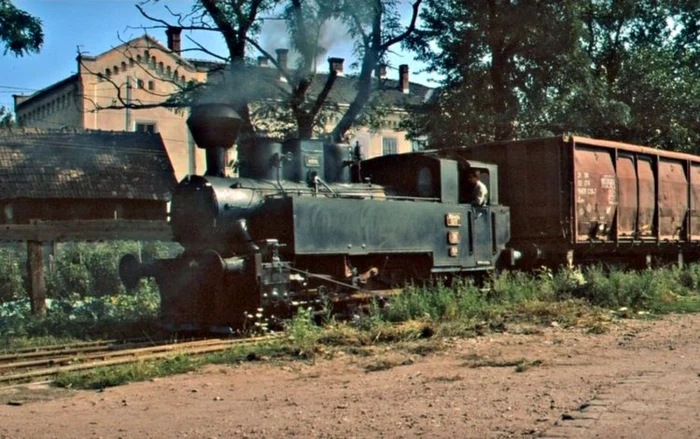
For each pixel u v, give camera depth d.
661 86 29.69
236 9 22.38
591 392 7.28
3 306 17.12
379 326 11.64
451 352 10.22
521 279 15.81
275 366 9.52
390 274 14.98
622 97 29.73
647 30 32.53
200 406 7.34
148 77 37.22
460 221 15.98
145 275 13.91
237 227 12.95
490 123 26.03
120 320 14.80
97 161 29.98
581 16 27.88
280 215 13.12
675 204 21.77
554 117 26.77
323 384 8.35
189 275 13.09
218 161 13.91
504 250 17.09
